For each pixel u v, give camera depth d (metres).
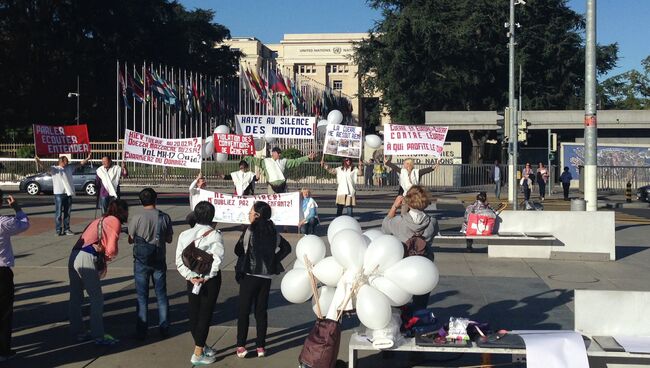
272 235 7.37
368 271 6.39
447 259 13.67
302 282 6.82
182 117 54.81
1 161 42.09
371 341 6.22
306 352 6.18
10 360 7.21
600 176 42.59
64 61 57.66
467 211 14.09
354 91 116.75
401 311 6.94
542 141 54.38
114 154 44.25
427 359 7.24
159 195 33.44
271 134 17.42
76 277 7.84
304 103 54.53
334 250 6.50
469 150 55.22
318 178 42.78
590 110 15.36
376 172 43.09
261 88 47.03
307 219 15.74
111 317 9.11
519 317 8.99
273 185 16.09
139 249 7.91
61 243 15.09
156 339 8.01
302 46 116.56
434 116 49.03
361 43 57.41
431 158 44.59
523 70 54.00
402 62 52.50
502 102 55.84
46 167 41.81
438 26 50.44
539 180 35.47
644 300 6.33
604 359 6.07
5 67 56.25
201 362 7.08
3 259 7.17
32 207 22.80
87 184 32.84
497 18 51.97
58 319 8.91
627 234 18.23
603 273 12.36
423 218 7.71
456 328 6.20
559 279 11.69
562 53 54.44
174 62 66.81
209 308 7.12
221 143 16.58
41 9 56.88
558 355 5.83
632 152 44.25
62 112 60.16
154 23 65.56
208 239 7.16
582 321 6.39
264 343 7.42
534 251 13.88
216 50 77.00
